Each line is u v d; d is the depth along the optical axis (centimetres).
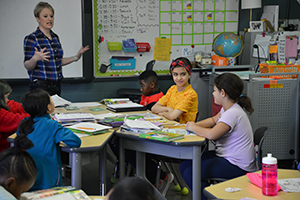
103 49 457
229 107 218
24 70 431
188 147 205
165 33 477
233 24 500
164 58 482
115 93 473
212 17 489
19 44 424
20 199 133
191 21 483
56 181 180
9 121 233
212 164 212
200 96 458
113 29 457
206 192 142
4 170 121
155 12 468
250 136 214
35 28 426
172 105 297
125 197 73
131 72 473
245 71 429
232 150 213
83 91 462
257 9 503
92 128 223
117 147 278
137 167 239
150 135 210
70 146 185
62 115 255
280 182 150
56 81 349
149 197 75
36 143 178
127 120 246
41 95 188
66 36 438
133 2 458
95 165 358
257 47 467
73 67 448
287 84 342
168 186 257
